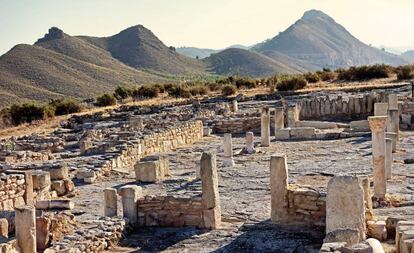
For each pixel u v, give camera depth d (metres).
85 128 46.72
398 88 52.56
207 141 35.41
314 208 13.91
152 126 38.66
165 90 78.00
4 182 18.00
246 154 27.77
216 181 14.87
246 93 62.06
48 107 60.66
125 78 162.62
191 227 14.83
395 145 25.41
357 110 41.75
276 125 33.78
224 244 13.16
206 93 69.81
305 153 27.02
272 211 14.46
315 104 42.59
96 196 20.08
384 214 14.34
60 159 28.41
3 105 107.69
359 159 24.17
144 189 20.61
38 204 17.69
